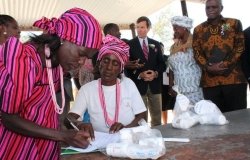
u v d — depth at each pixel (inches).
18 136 55.6
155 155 61.2
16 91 50.1
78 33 52.1
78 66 55.4
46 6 325.4
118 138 71.3
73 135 57.2
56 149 61.6
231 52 141.9
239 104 144.5
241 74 144.3
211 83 145.6
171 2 347.3
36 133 54.4
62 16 54.7
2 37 113.4
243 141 68.7
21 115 54.6
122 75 94.2
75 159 65.7
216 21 144.8
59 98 62.0
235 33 142.3
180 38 156.8
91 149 69.8
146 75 174.7
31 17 364.8
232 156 60.2
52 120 58.9
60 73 59.0
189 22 153.9
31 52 53.4
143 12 382.0
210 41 144.8
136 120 90.5
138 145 63.2
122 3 338.0
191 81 153.9
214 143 68.9
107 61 88.2
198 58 147.6
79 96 92.3
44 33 55.1
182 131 82.1
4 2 285.7
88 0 316.8
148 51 181.5
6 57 50.5
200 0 302.4
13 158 56.1
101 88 91.2
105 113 90.0
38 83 54.1
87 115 95.3
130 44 183.2
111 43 88.9
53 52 54.6
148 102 185.5
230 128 81.0
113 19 417.4
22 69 50.4
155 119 185.3
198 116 87.4
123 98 91.6
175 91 149.0
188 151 64.9
